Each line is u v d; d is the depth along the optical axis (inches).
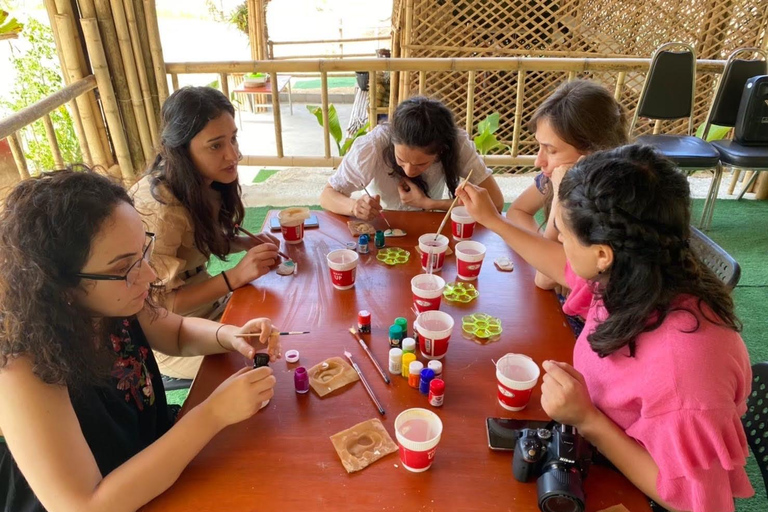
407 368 45.8
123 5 118.1
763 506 64.6
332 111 156.1
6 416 33.5
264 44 273.4
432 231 74.6
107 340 41.2
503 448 38.4
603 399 39.7
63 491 32.9
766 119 129.3
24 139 141.7
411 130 73.2
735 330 34.9
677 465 33.0
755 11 167.6
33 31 148.2
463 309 56.4
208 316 70.3
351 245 70.2
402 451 36.0
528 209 81.0
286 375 46.1
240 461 37.4
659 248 33.7
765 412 44.6
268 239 71.5
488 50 179.3
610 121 63.9
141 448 44.6
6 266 33.4
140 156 133.3
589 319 46.4
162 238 61.8
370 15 543.2
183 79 359.6
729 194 159.8
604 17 176.2
